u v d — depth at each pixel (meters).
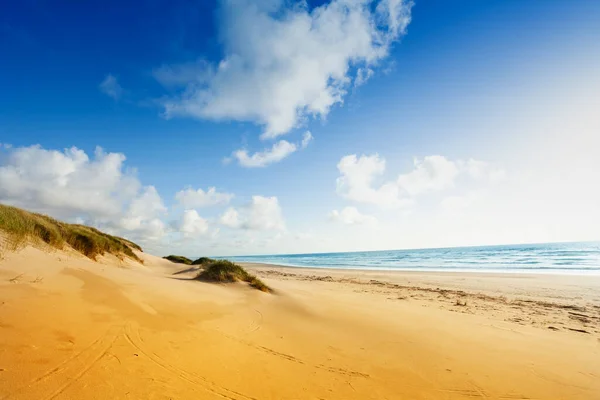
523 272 24.67
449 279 20.92
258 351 5.28
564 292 14.43
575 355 5.98
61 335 3.86
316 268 39.12
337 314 8.53
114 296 5.84
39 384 2.88
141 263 18.88
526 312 10.09
